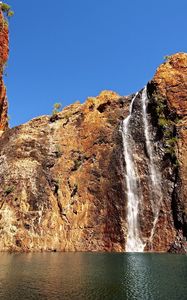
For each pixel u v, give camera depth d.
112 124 55.06
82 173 52.19
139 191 48.00
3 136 61.56
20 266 28.64
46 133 58.94
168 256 36.69
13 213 48.25
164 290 19.88
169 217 44.56
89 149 54.22
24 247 45.44
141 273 25.05
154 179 48.00
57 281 22.09
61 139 57.44
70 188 51.31
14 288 20.12
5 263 30.70
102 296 18.53
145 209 46.53
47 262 31.41
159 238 43.88
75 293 19.09
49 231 47.34
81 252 43.72
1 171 54.22
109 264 29.73
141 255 38.12
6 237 46.28
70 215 48.88
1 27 74.44
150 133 51.00
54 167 54.31
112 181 49.78
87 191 50.12
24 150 55.78
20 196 49.31
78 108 60.62
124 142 52.28
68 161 54.22
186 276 23.95
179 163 46.41
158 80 52.84
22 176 51.62
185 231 42.47
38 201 49.25
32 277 23.38
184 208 43.44
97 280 22.45
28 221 47.41
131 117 53.72
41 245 45.97
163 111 51.06
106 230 46.56
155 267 27.91
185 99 50.47
